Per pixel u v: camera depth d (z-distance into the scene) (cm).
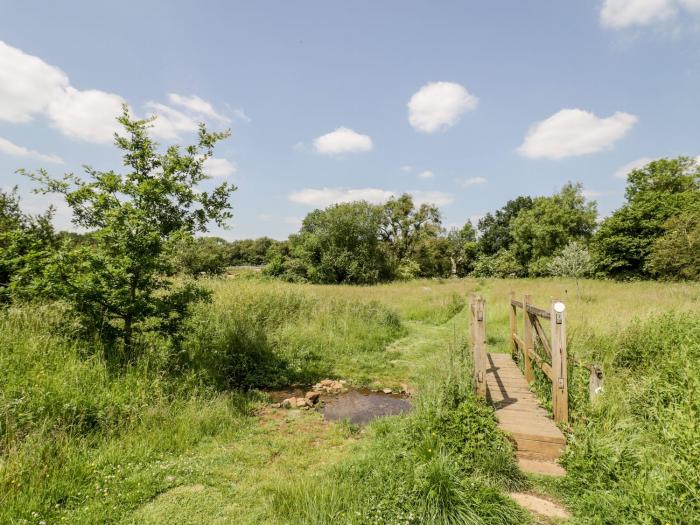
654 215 2933
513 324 786
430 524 279
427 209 5288
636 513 276
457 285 2972
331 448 452
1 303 601
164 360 582
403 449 398
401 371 803
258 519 308
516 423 434
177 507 326
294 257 4541
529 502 324
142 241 534
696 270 1727
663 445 359
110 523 301
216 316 863
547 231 4466
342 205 4244
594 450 355
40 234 704
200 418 483
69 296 519
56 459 358
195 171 620
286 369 770
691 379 433
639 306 1075
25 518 290
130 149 573
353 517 290
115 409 455
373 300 1414
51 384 440
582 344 661
